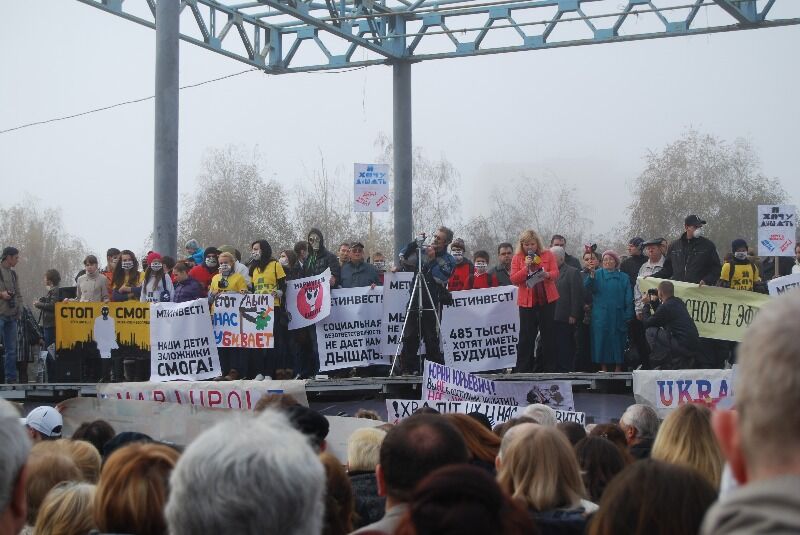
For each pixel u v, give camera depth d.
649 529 2.90
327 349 14.62
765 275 17.23
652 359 14.23
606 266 14.75
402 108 21.55
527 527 2.64
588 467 5.16
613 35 19.92
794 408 1.59
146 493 3.62
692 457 4.69
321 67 21.91
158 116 15.51
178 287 14.81
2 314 15.70
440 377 13.01
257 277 14.57
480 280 15.04
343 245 15.34
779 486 1.57
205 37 20.61
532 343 14.64
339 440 10.46
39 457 4.88
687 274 14.77
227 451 2.55
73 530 4.10
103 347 15.00
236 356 14.64
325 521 4.25
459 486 2.58
